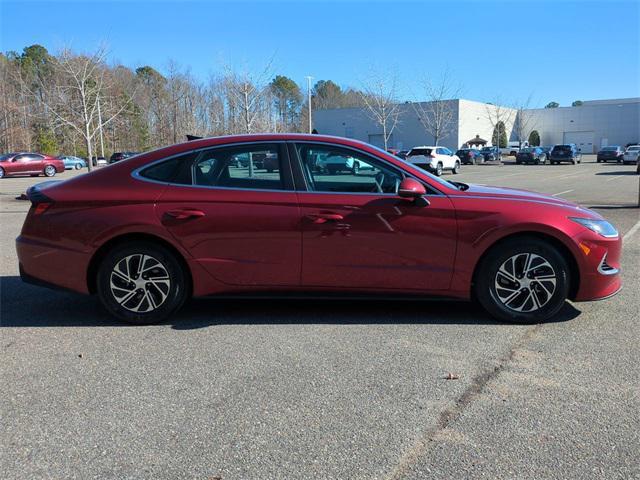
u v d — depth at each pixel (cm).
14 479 265
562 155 4922
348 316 502
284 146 476
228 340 446
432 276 466
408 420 316
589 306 529
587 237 462
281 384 364
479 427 308
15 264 754
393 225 460
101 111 2358
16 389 361
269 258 468
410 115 6575
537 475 264
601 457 278
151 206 467
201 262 470
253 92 2575
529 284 470
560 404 333
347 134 7025
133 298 480
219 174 477
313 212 462
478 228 458
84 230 470
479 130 7044
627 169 3794
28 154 3575
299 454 283
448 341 438
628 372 378
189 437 301
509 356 407
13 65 5669
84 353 422
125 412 329
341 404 336
